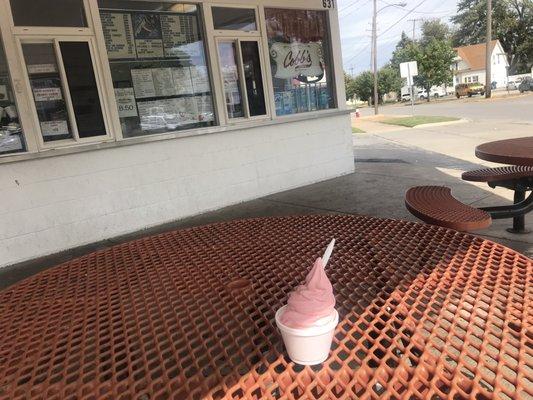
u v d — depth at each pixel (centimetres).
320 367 99
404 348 105
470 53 5916
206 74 621
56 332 132
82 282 172
